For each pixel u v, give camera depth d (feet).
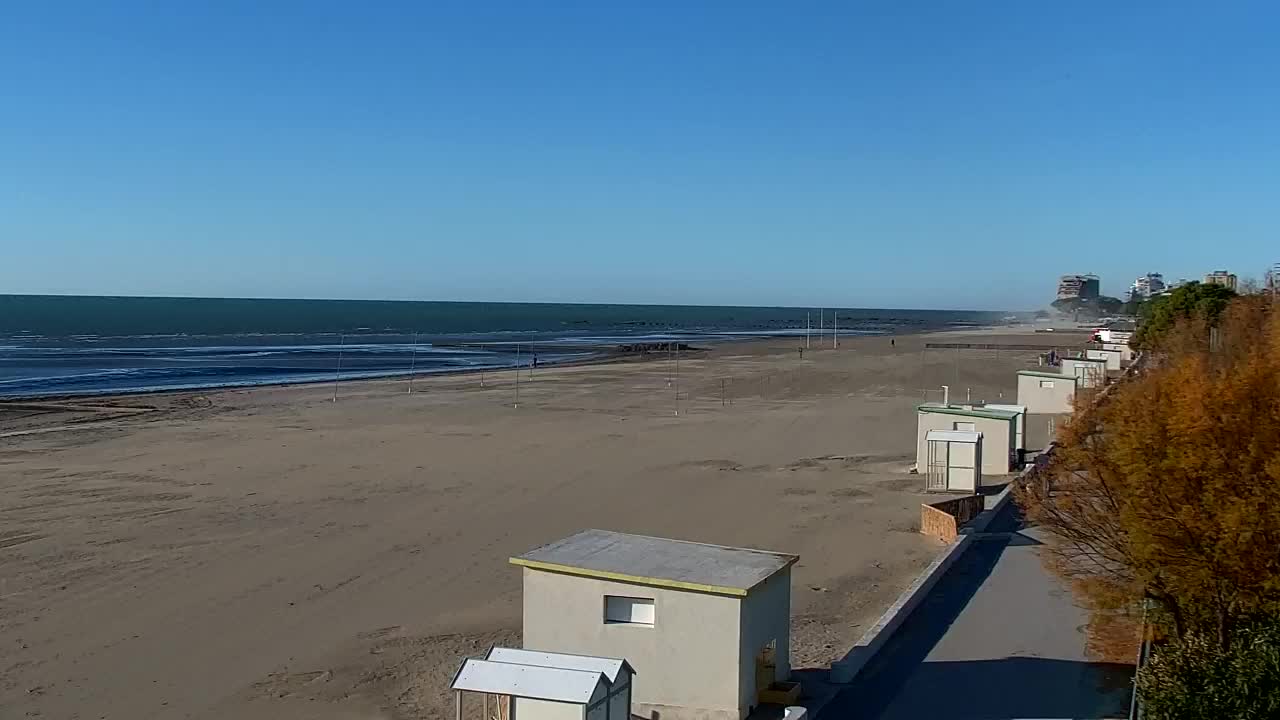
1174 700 47.44
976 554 98.43
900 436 189.88
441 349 486.79
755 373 325.62
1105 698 61.52
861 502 130.31
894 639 73.26
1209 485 54.34
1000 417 148.46
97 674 72.13
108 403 243.60
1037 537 105.09
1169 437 56.80
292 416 222.28
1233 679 46.93
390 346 506.89
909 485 141.49
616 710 52.80
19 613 85.81
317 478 148.97
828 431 197.36
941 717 59.36
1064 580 75.20
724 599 58.80
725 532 114.21
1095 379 196.95
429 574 98.07
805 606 84.94
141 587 93.56
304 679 70.74
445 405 243.81
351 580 96.02
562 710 50.39
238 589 92.99
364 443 183.62
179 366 364.99
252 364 379.35
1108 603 62.18
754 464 161.07
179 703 66.74
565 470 156.25
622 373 333.01
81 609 87.04
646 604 60.90
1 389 280.72
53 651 76.84
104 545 108.68
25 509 126.82
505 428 204.23
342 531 115.85
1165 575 56.39
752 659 60.29
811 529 115.24
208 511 126.00
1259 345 88.89
